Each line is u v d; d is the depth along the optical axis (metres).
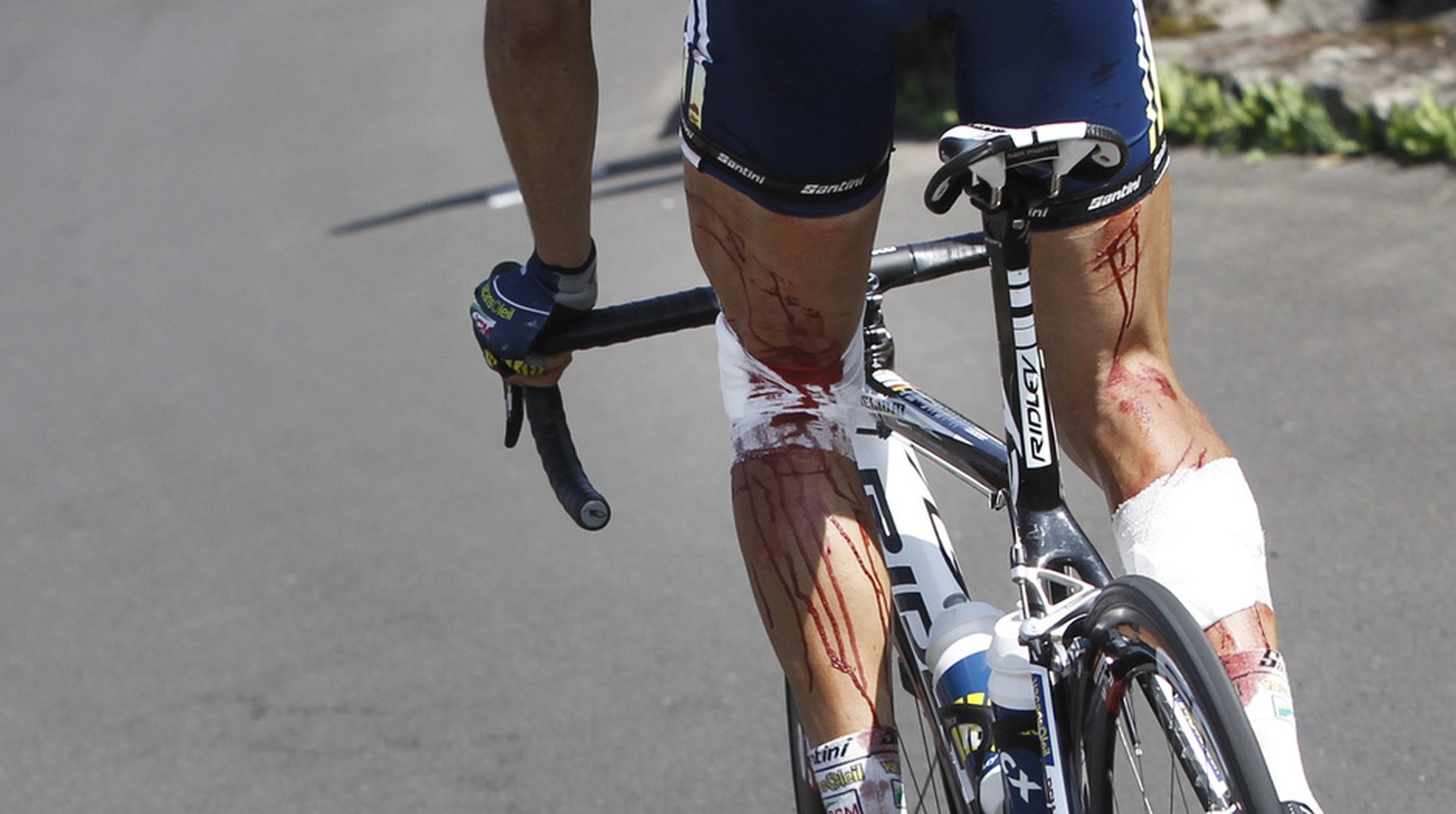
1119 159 6.32
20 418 25.77
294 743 14.52
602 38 46.56
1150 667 6.05
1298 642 12.75
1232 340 18.34
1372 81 24.09
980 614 8.06
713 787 12.66
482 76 48.03
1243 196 22.69
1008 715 7.21
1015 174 6.43
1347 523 14.30
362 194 37.16
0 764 15.07
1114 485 7.19
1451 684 11.91
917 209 25.44
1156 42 29.00
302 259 32.53
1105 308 7.03
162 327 29.62
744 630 14.95
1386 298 18.64
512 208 33.19
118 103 54.25
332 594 17.36
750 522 7.31
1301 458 15.59
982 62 6.74
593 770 13.18
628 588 16.12
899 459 9.05
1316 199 21.97
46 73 61.91
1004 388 6.84
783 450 7.32
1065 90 6.70
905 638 8.52
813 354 7.37
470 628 15.96
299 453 21.84
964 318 21.11
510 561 17.28
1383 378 16.81
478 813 12.91
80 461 23.22
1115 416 7.13
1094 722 6.50
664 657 14.73
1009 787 7.16
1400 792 10.87
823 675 7.18
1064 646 6.71
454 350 25.16
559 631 15.55
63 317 31.61
